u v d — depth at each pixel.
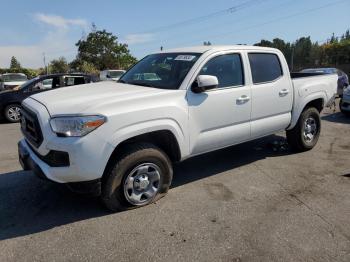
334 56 47.16
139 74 4.96
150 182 4.11
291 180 4.98
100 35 47.38
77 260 3.12
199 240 3.42
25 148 4.08
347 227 3.65
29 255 3.20
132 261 3.10
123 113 3.67
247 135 5.10
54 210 4.08
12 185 4.84
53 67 59.69
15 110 10.88
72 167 3.49
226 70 4.77
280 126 5.65
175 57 4.79
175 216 3.90
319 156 6.10
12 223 3.79
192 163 5.72
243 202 4.26
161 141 4.31
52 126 3.52
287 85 5.58
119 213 3.97
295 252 3.21
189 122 4.25
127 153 3.83
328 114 11.16
